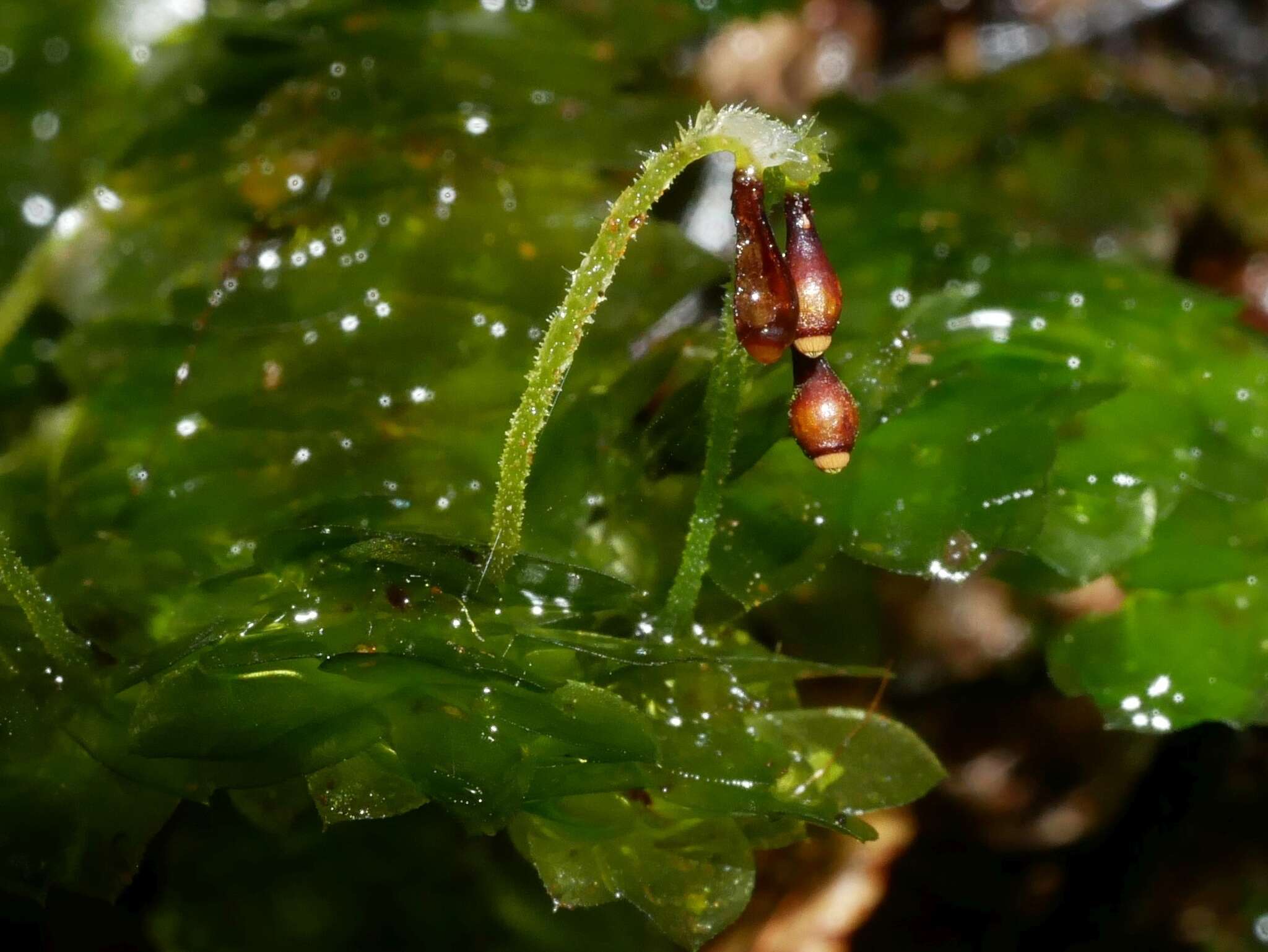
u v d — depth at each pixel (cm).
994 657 5
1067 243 5
